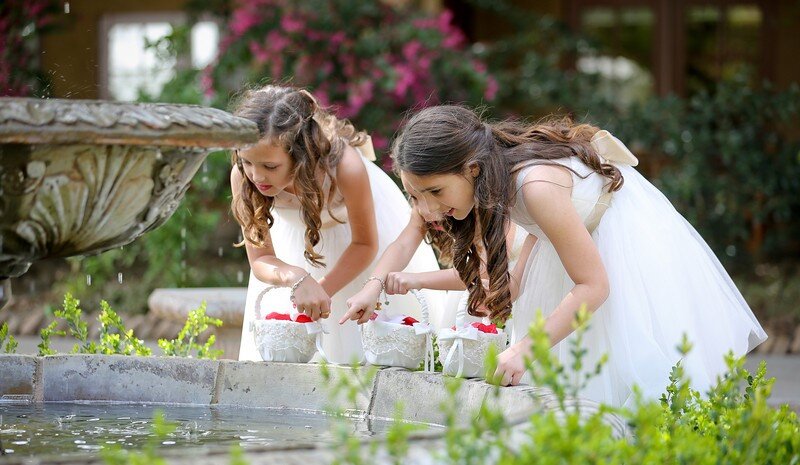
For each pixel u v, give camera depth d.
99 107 2.27
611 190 3.20
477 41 11.83
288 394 3.11
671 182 9.43
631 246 3.22
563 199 2.94
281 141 3.24
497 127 3.19
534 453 1.78
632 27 11.38
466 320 3.64
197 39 11.61
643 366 3.10
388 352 3.04
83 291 8.24
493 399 2.65
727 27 11.34
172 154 2.44
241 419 2.92
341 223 3.64
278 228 3.90
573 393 2.13
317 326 3.17
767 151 9.71
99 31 11.70
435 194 2.95
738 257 9.66
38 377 3.17
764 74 11.38
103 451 2.38
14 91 8.22
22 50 8.45
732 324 3.38
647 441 2.00
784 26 11.32
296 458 1.87
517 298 3.39
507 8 10.77
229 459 1.85
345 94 8.95
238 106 3.37
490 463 1.86
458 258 3.09
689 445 2.04
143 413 3.00
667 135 9.66
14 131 2.14
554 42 10.76
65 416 2.93
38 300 8.31
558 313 2.88
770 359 6.77
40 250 2.43
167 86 9.05
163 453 1.98
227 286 8.53
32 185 2.26
